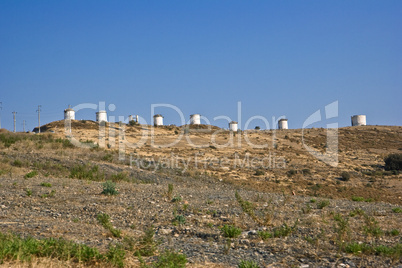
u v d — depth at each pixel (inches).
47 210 633.6
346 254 411.5
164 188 949.8
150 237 409.4
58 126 2888.8
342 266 374.0
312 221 556.4
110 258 354.3
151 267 345.7
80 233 475.5
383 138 3191.4
